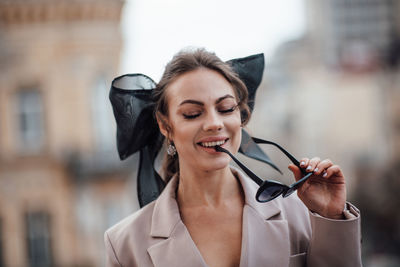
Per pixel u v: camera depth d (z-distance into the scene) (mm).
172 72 1718
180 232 1753
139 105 1959
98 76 13875
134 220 1897
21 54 13719
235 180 1854
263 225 1743
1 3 13203
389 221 19469
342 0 26781
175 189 1906
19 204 14031
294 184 1627
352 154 23516
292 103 24172
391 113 23859
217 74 1686
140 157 2104
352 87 24109
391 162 22719
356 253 1724
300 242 1840
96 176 13930
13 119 13859
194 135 1654
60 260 14000
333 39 25953
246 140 1987
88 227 14055
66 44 13711
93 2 13438
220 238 1737
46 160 13898
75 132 13852
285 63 24797
